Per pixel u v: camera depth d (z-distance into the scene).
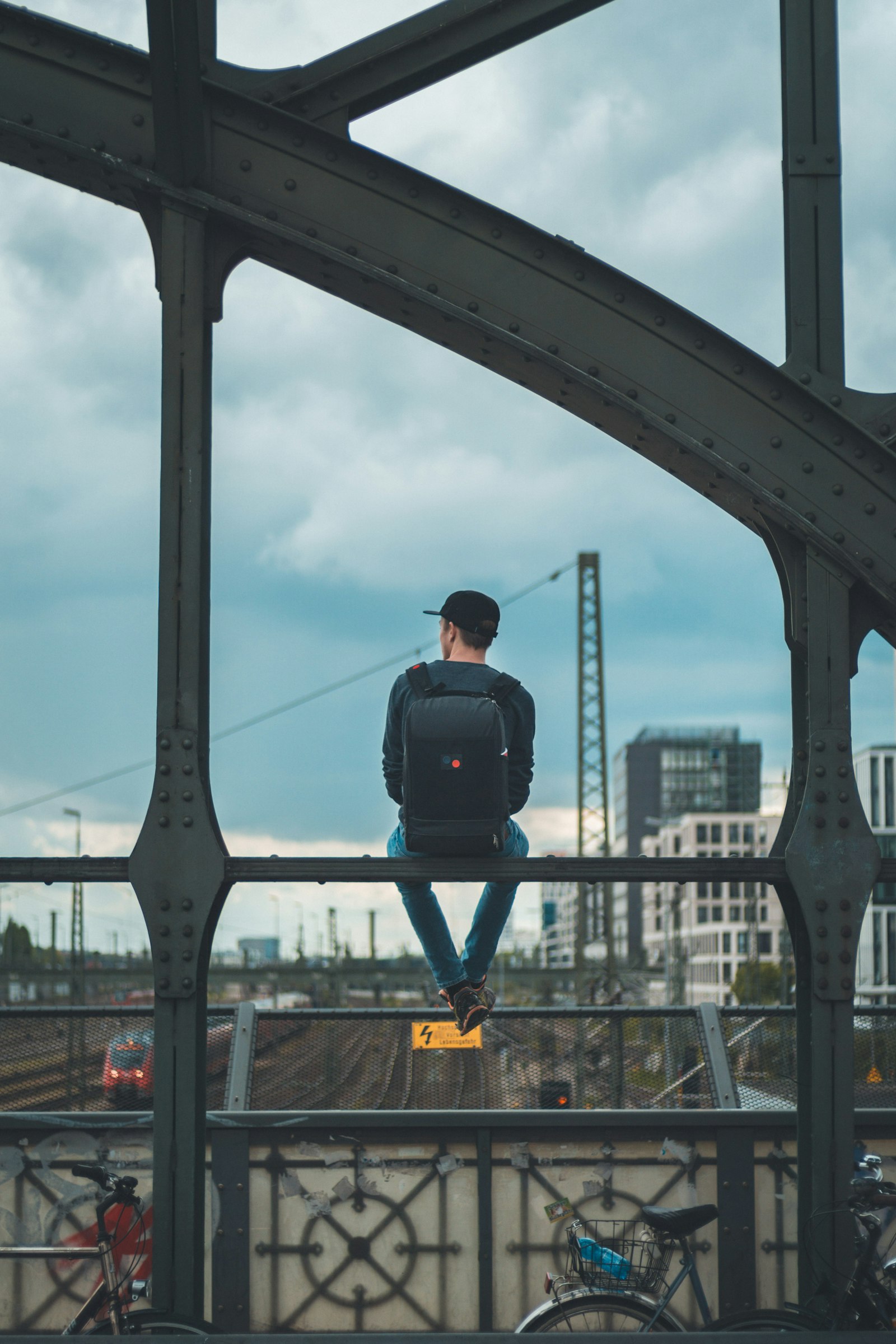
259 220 4.11
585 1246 4.29
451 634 4.48
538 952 97.81
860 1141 4.98
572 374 4.16
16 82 4.16
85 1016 5.65
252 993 127.81
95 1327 3.82
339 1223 5.11
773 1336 3.39
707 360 4.21
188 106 4.00
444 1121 5.14
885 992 75.19
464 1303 5.07
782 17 4.42
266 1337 3.43
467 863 4.01
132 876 3.95
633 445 4.52
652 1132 5.16
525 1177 5.14
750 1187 5.12
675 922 62.91
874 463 4.19
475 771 3.87
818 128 4.39
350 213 4.18
